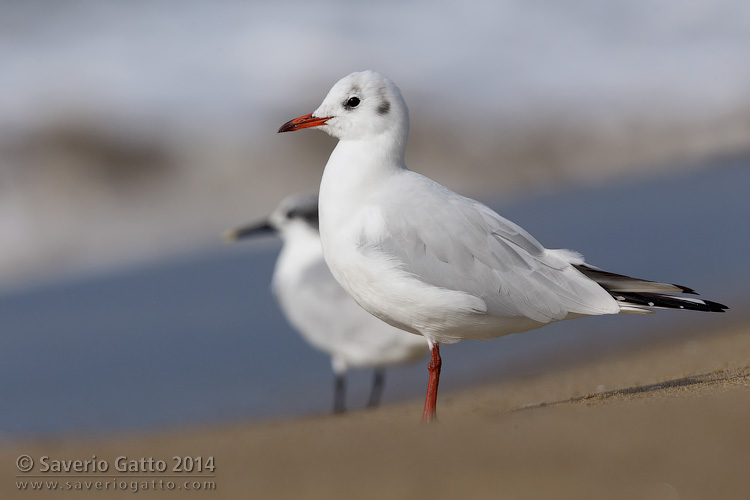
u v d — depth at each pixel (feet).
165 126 78.43
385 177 26.89
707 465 14.57
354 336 38.45
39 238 69.00
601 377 32.22
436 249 25.79
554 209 64.34
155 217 72.13
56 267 63.93
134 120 78.43
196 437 23.00
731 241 54.08
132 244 67.97
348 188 26.68
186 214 72.49
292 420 29.91
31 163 74.90
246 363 43.70
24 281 60.75
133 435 27.89
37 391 40.22
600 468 14.73
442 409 28.91
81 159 75.61
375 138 27.09
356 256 26.02
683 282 48.06
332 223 26.68
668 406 19.07
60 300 54.65
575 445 16.19
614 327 44.32
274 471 16.55
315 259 41.16
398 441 17.98
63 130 76.69
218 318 50.08
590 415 18.66
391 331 37.93
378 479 15.28
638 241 55.06
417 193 26.43
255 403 38.40
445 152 80.94
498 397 30.58
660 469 14.48
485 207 27.14
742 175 68.74
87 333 48.29
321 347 39.34
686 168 73.46
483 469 15.17
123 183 75.00
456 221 26.07
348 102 27.20
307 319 39.17
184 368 42.96
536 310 26.17
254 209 73.36
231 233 46.32
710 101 84.53
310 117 27.53
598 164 78.84
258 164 76.74
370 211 26.18
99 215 72.13
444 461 15.96
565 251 27.37
